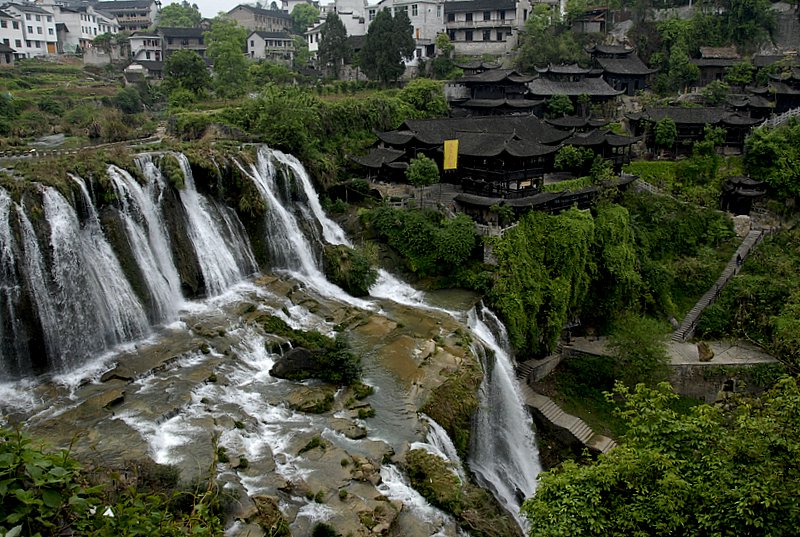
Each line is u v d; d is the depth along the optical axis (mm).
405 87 100750
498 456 48531
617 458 26438
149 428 33906
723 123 92625
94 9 170750
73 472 14391
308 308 51906
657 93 116312
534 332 60344
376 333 49469
